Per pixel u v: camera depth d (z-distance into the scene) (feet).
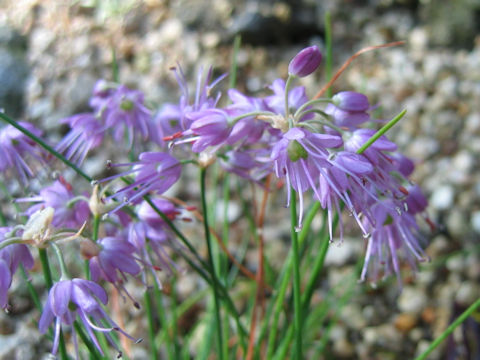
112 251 0.28
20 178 0.34
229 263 0.62
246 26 0.88
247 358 0.40
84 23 0.93
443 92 0.83
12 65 0.85
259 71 0.86
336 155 0.26
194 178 0.72
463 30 0.91
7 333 0.53
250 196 0.70
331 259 0.63
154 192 0.32
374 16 0.96
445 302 0.60
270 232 0.66
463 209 0.68
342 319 0.58
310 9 0.93
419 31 0.93
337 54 0.90
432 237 0.66
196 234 0.65
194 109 0.30
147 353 0.54
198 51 0.87
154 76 0.85
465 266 0.63
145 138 0.36
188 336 0.52
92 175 0.70
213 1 0.90
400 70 0.87
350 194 0.28
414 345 0.57
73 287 0.25
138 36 0.91
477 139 0.76
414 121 0.79
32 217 0.26
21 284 0.56
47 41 0.89
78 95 0.80
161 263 0.34
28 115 0.81
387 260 0.34
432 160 0.75
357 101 0.29
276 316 0.37
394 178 0.30
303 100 0.30
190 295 0.59
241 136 0.29
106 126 0.35
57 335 0.25
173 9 0.93
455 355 0.48
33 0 0.97
